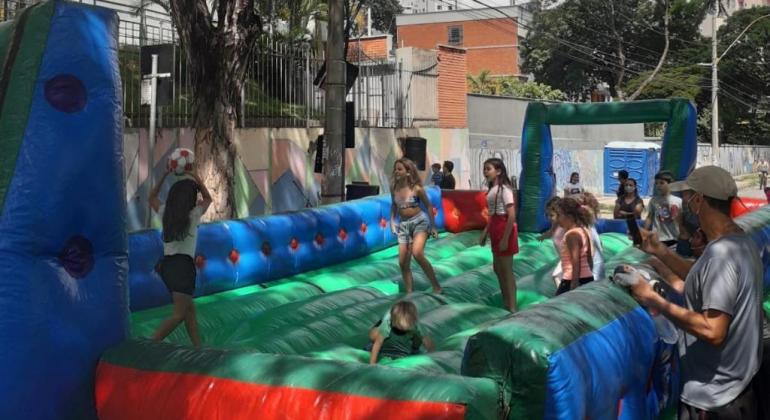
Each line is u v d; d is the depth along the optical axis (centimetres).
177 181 696
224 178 1220
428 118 2473
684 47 5406
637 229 479
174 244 683
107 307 522
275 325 777
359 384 422
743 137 6606
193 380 466
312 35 2381
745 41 5369
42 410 492
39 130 500
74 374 504
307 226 1085
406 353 661
